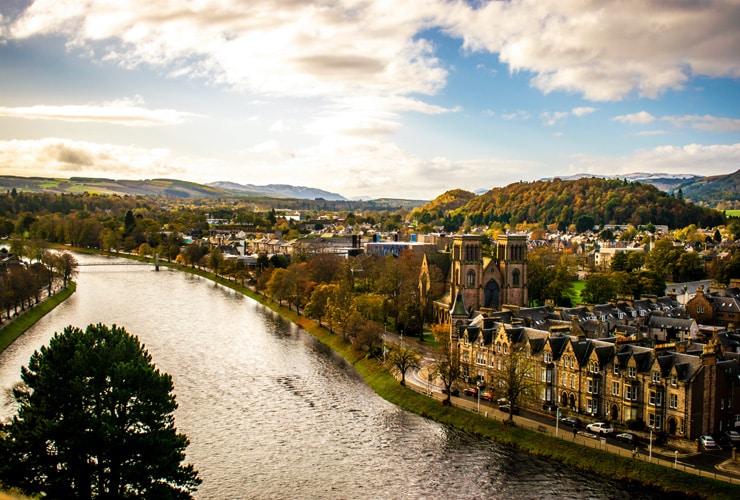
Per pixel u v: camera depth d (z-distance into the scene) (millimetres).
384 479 148375
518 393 173500
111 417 108312
